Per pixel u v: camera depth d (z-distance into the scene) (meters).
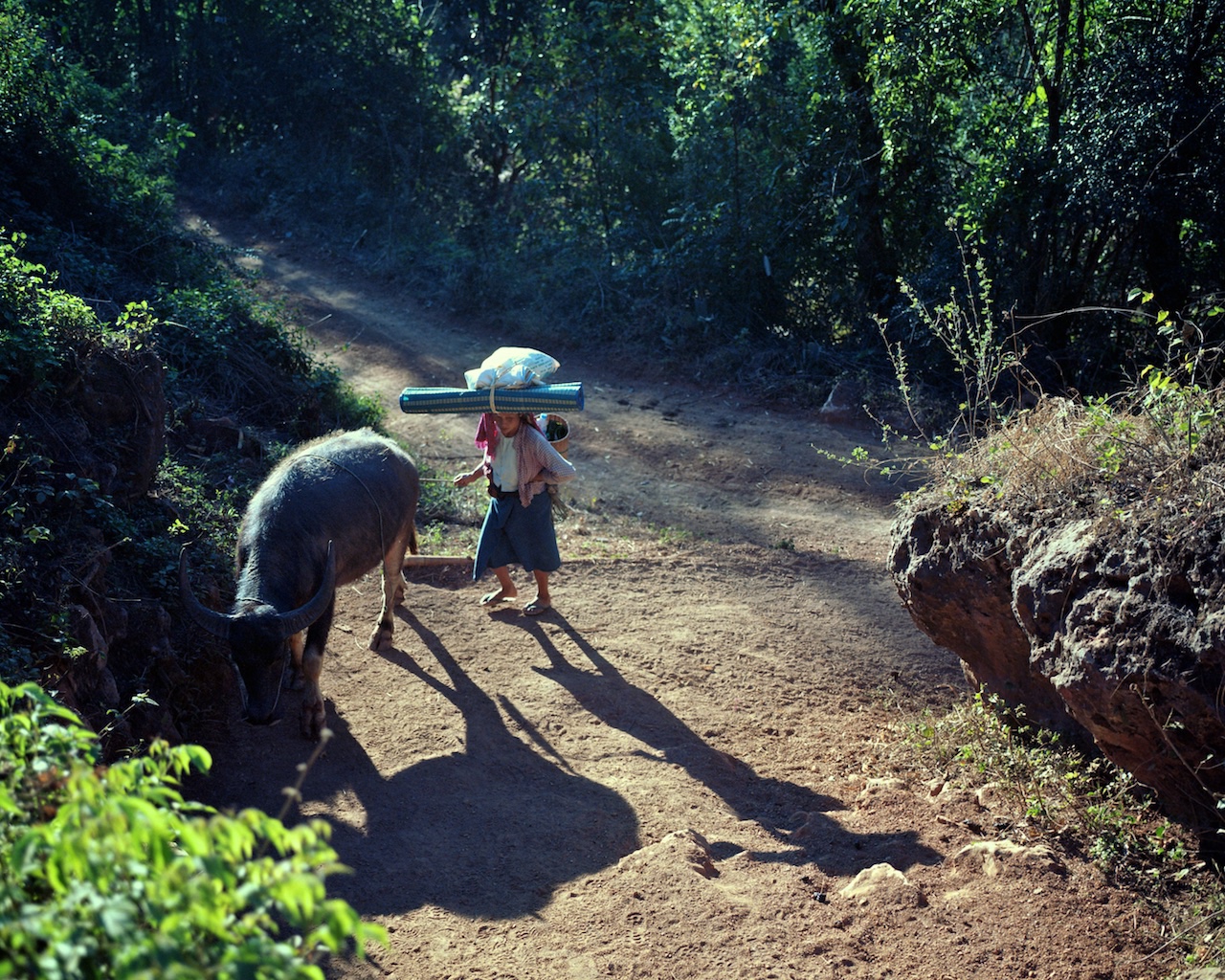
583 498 11.47
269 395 10.95
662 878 4.54
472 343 17.12
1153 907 4.31
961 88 15.07
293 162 22.97
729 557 9.61
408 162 22.59
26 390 6.45
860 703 6.88
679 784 5.61
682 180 17.48
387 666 6.91
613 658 7.24
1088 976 3.90
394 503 6.64
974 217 14.70
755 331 16.66
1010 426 5.88
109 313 10.27
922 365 15.02
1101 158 12.82
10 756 2.56
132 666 5.80
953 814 5.13
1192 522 4.35
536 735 6.14
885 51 14.34
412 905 4.46
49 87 12.50
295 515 5.86
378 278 19.73
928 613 6.06
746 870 4.70
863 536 10.70
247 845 2.20
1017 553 5.25
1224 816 4.40
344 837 4.98
